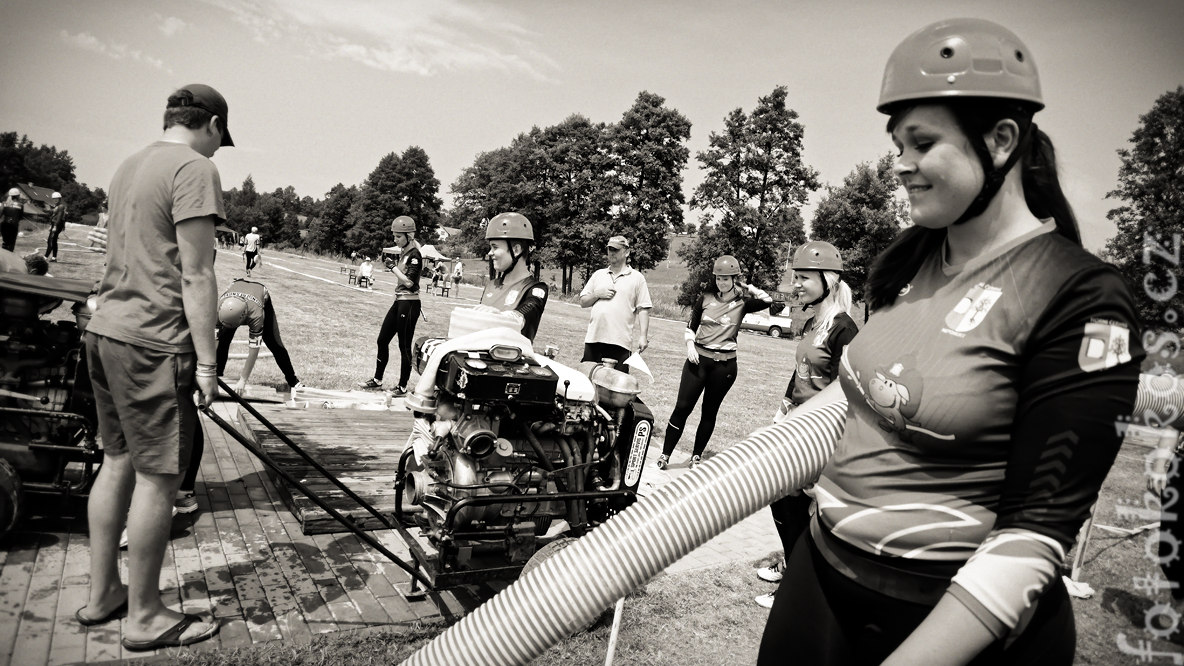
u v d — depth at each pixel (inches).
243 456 236.7
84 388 161.9
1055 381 43.5
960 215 50.3
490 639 65.4
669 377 605.6
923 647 42.7
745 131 2277.3
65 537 163.0
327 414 308.8
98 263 771.4
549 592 65.0
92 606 129.7
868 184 2170.3
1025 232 50.1
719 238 2256.4
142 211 115.0
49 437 159.8
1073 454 41.9
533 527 151.6
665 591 174.1
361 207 3956.7
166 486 122.8
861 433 57.6
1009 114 47.6
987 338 47.7
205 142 127.0
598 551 65.2
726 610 168.2
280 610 143.8
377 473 227.6
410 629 140.0
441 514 145.9
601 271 298.8
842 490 58.7
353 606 148.5
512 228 194.7
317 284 1238.9
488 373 140.1
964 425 48.4
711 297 283.9
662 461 286.7
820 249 167.3
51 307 168.2
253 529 181.2
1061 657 48.6
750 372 737.6
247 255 1174.3
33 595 137.6
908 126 50.0
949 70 47.1
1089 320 43.3
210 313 118.9
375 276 1878.7
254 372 394.6
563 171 2847.0
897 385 51.9
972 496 50.1
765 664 66.1
